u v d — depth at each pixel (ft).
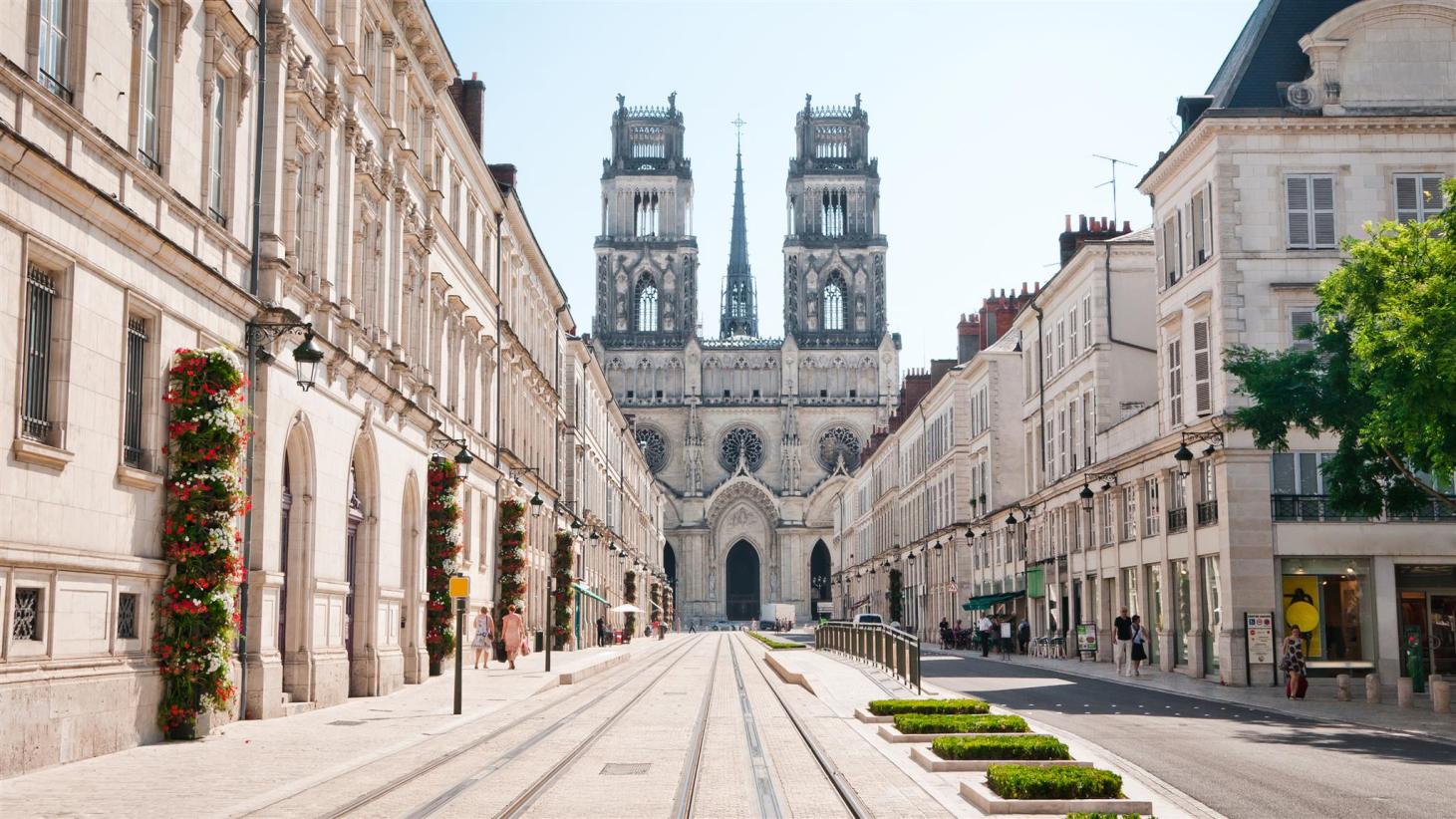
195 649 68.28
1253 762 65.05
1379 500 107.45
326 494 92.84
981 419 259.80
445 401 137.80
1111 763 63.57
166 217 68.08
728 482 543.80
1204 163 143.33
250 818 45.27
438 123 135.13
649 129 583.99
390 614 112.37
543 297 219.00
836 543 531.50
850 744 71.05
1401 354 88.84
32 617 55.88
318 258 92.38
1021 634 214.69
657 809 48.44
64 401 57.52
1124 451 169.89
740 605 564.71
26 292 54.34
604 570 305.32
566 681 128.16
